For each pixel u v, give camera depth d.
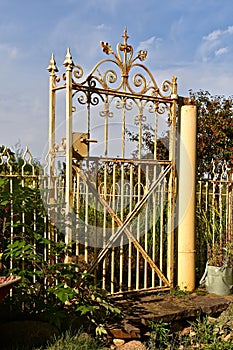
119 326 5.84
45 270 5.88
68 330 5.61
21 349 5.18
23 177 6.09
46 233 6.30
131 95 6.79
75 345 5.25
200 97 11.93
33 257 5.77
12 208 6.00
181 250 7.41
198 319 6.00
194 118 7.38
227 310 6.64
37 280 6.32
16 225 5.85
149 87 6.99
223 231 8.12
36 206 6.16
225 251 7.54
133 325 5.93
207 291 7.41
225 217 8.23
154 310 6.28
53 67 6.48
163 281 7.23
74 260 6.35
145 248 7.02
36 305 5.83
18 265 6.21
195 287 7.55
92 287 5.98
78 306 5.87
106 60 6.54
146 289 7.00
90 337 5.55
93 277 6.23
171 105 7.25
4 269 6.14
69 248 6.06
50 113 6.48
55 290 5.57
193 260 7.44
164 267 7.62
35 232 6.07
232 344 5.41
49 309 5.63
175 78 7.27
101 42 6.50
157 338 5.82
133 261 7.43
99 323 5.90
